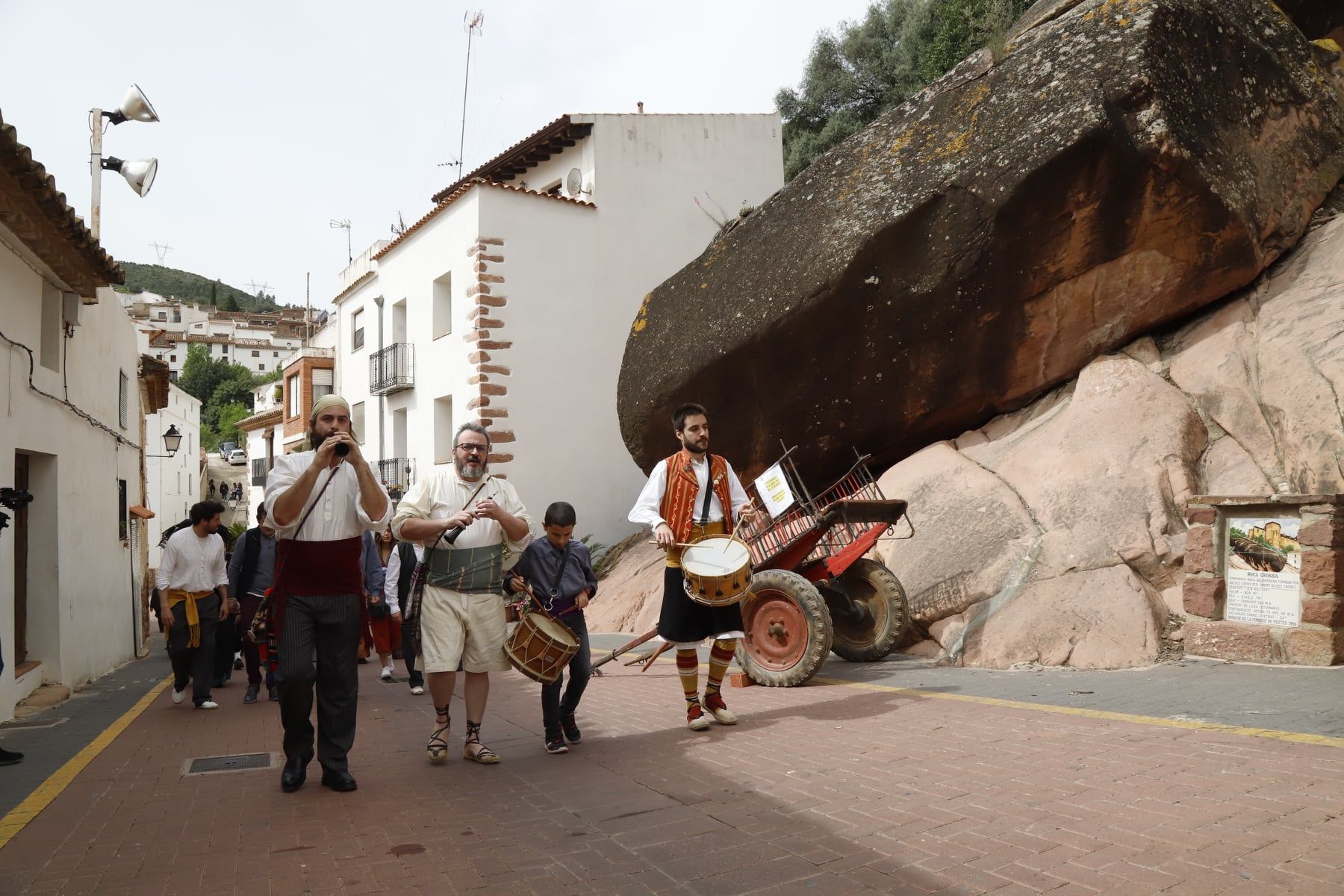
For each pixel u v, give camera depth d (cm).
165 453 4375
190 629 877
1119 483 858
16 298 896
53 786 546
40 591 1009
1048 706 602
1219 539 733
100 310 1287
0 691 814
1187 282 973
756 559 824
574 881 349
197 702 880
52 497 1021
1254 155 973
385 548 936
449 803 465
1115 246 957
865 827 390
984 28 1038
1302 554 684
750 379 1192
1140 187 915
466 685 568
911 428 1142
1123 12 930
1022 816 387
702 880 343
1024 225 960
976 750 500
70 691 1009
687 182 2200
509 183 2408
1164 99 895
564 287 2050
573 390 2047
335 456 494
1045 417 1043
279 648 494
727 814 421
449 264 2094
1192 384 946
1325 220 1028
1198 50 947
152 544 4184
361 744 639
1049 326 1020
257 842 411
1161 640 755
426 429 2214
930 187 998
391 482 2356
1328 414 796
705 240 2208
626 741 598
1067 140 905
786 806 426
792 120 2908
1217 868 319
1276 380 864
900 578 917
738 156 2256
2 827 452
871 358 1100
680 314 1263
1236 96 978
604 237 2105
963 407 1102
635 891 337
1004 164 946
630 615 1368
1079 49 943
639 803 448
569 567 593
